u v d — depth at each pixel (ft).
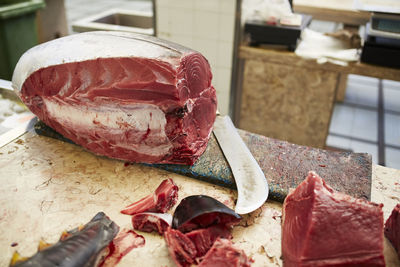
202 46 5.27
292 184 2.62
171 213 2.48
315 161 2.88
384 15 4.51
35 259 1.87
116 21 6.57
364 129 6.81
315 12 5.47
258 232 2.35
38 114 3.03
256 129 5.91
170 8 5.14
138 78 2.51
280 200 2.58
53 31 8.09
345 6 5.43
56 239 2.25
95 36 2.86
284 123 5.69
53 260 1.88
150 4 14.57
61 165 2.85
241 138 3.11
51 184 2.67
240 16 4.86
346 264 1.96
